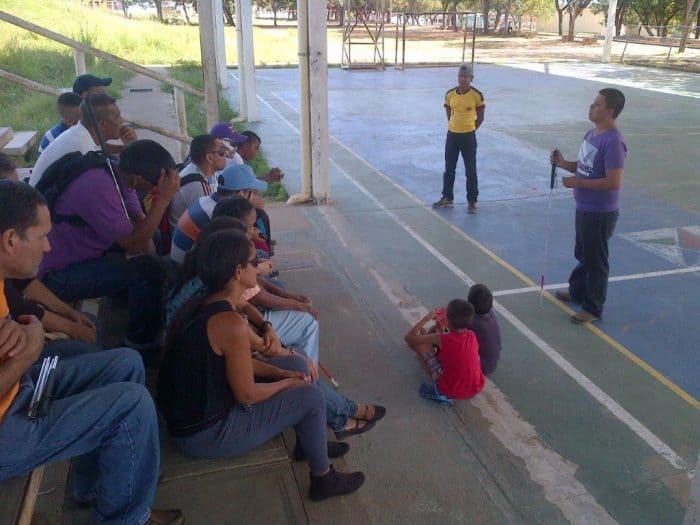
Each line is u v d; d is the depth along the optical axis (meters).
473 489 3.33
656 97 18.02
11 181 2.24
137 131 10.80
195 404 2.82
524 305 5.49
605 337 4.96
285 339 3.79
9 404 2.17
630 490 3.37
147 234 3.73
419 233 7.20
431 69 24.77
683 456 3.64
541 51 33.47
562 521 3.14
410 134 12.59
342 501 3.16
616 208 4.89
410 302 5.46
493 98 17.42
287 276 5.89
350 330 4.93
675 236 7.27
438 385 4.01
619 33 43.62
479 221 7.64
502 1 46.88
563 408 4.05
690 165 10.52
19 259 2.21
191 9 56.09
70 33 20.27
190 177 4.52
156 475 2.54
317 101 7.59
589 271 5.09
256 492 3.09
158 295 3.81
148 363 3.95
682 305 5.53
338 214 7.76
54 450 2.27
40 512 2.85
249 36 12.77
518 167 10.24
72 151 3.96
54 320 3.03
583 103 16.78
